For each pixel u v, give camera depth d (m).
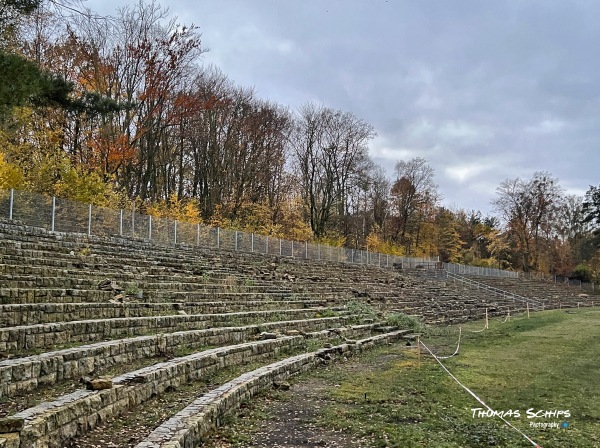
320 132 61.22
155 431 7.36
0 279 13.11
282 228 55.31
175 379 10.68
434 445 8.26
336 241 59.88
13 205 20.30
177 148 49.56
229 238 33.69
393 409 10.55
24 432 5.99
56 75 15.60
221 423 9.23
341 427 9.27
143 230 26.98
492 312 39.62
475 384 13.27
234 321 18.09
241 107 53.47
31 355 9.62
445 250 84.62
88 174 33.03
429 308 34.91
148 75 37.56
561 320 33.53
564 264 85.25
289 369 13.91
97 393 7.96
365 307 27.39
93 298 15.11
